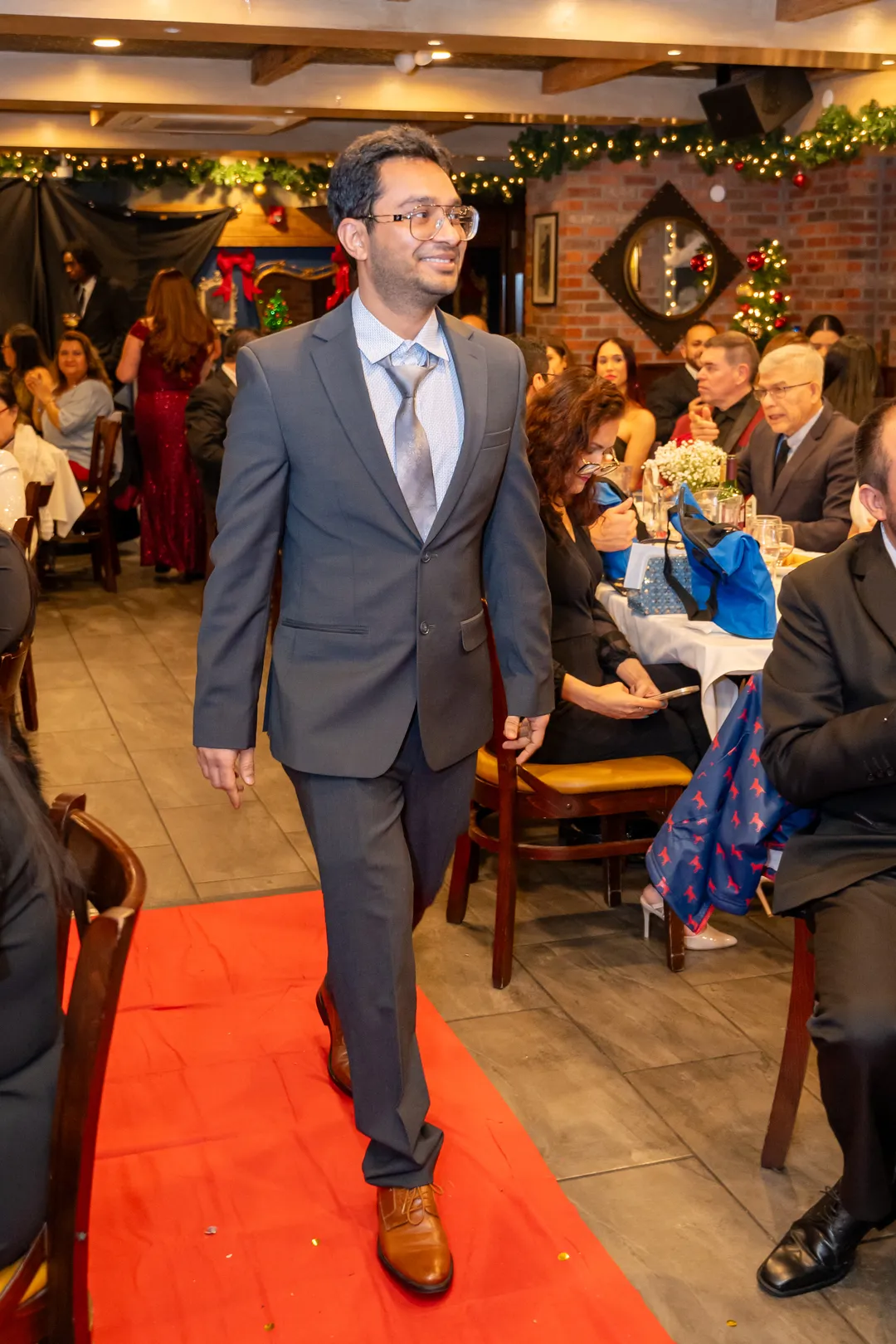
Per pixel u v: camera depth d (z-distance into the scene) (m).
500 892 2.92
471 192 9.95
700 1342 1.91
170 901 3.39
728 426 5.11
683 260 8.77
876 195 8.25
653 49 6.08
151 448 7.62
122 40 6.84
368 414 1.92
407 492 1.96
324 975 2.98
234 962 3.03
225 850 3.74
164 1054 2.63
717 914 3.36
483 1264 2.05
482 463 2.00
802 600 2.19
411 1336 1.91
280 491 1.97
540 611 2.19
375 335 1.95
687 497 3.31
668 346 8.92
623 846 3.00
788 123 8.04
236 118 8.35
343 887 1.97
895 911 2.02
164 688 5.44
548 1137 2.40
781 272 8.65
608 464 3.10
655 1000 2.90
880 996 1.89
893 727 1.99
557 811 2.94
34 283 9.68
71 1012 1.35
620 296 8.76
